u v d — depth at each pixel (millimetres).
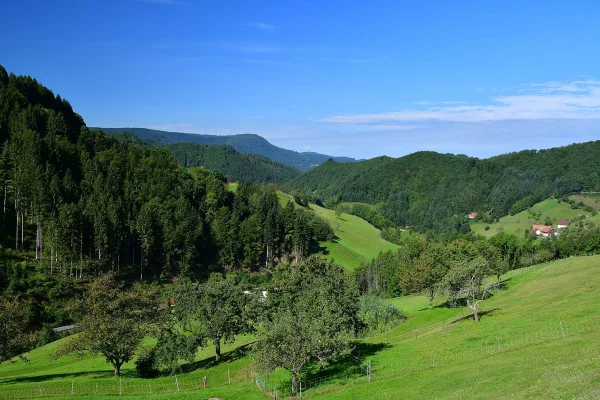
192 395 53125
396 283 173750
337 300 74625
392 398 43250
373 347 72375
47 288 120875
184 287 82312
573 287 81688
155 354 68312
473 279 75250
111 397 52219
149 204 169125
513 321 65500
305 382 57281
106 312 67875
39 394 55219
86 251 145000
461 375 44594
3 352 61375
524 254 187875
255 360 54500
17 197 136250
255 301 80312
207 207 199500
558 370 37062
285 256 193500
